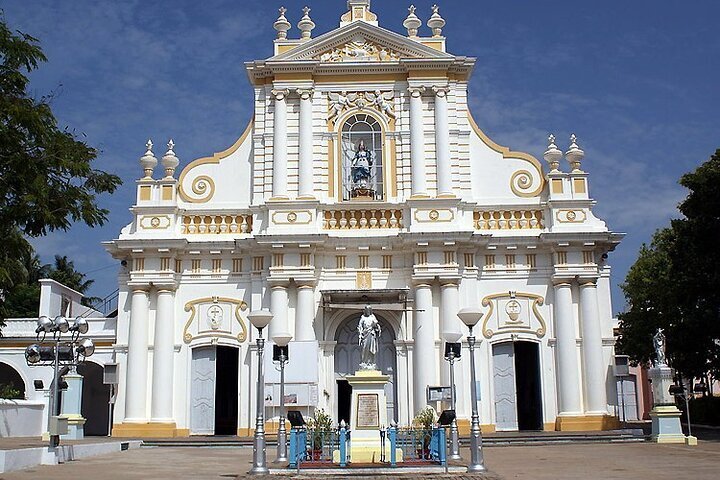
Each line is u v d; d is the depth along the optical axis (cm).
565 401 3362
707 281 3566
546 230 3506
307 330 3362
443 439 2111
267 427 3278
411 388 3362
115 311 4562
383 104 3619
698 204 3556
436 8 3741
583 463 2312
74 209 2619
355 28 3641
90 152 2700
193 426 3425
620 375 3409
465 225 3506
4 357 4112
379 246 3441
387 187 3553
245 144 3625
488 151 3600
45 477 2030
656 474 2016
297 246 3378
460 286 3441
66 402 3350
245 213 3541
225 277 3506
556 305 3444
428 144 3575
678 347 3806
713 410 4616
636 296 5028
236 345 3453
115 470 2214
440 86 3603
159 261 3475
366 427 2275
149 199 3541
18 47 2489
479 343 3425
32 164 2491
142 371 3406
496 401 3425
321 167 3569
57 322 2661
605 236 3428
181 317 3491
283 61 3591
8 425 3447
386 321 3503
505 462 2359
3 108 2441
